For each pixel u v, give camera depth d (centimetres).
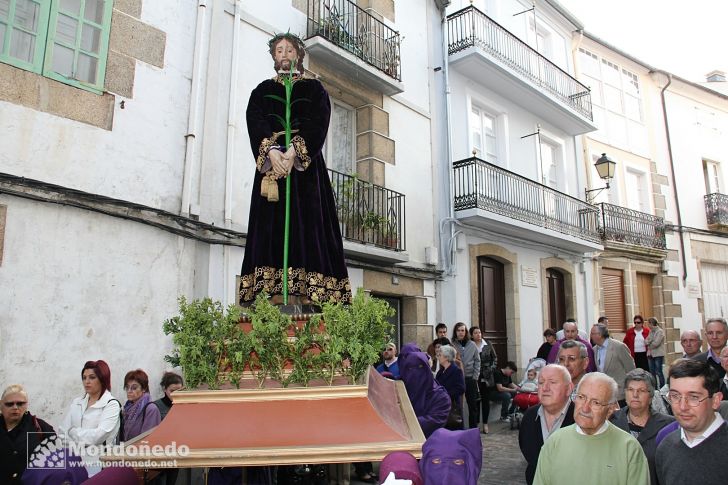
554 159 1412
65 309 552
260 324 202
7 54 536
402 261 922
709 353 481
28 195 532
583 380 282
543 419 348
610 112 1585
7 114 528
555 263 1296
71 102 573
